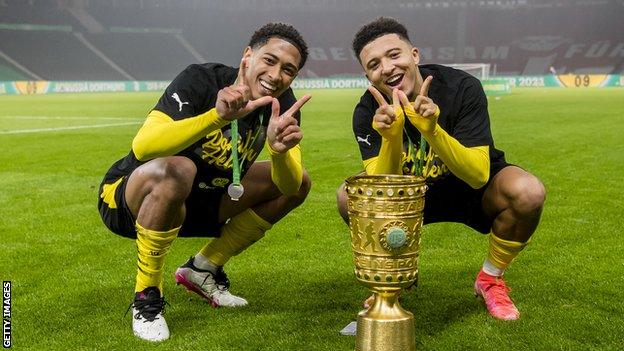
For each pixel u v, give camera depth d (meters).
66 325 2.90
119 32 55.75
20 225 5.09
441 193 3.14
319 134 12.32
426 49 60.31
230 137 2.88
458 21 58.00
